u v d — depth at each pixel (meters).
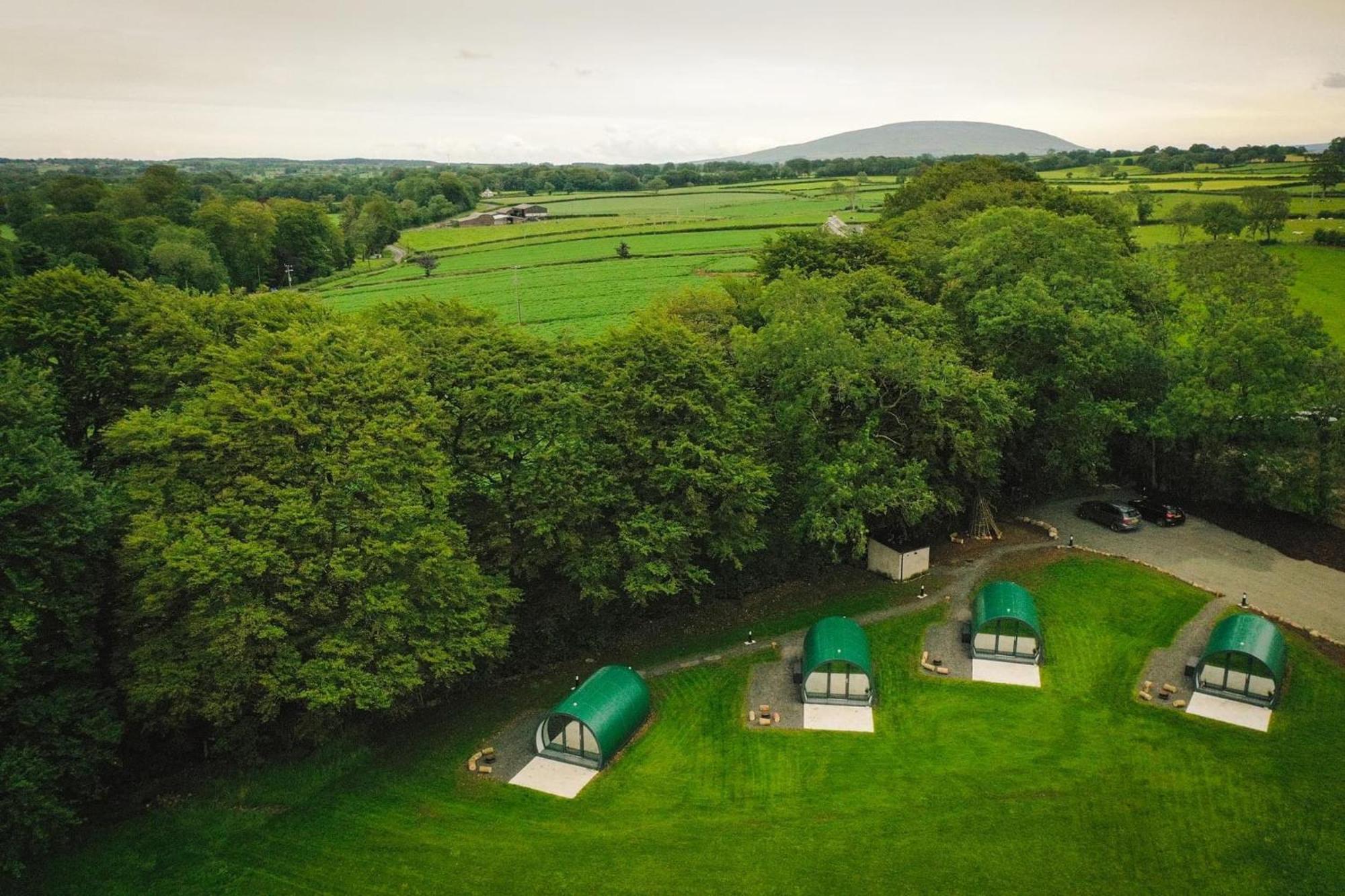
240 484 38.06
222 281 162.88
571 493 44.34
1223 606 49.75
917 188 123.00
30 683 34.12
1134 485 69.75
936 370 52.78
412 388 44.50
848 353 51.56
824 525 48.84
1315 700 40.78
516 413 46.03
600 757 38.31
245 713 39.44
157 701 35.28
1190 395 58.12
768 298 61.97
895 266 75.12
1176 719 40.09
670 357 49.03
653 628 51.47
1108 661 45.16
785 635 49.91
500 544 44.22
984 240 67.12
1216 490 62.38
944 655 46.72
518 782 37.91
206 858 33.88
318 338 43.47
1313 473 56.19
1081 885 30.64
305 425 39.34
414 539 39.12
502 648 44.16
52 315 46.06
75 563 34.41
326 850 34.06
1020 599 46.25
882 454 51.00
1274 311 60.84
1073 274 64.12
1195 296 71.75
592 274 164.88
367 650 37.31
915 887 31.02
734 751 39.50
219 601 35.94
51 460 34.44
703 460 46.59
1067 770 36.81
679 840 33.91
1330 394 55.44
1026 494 66.50
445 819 35.66
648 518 45.62
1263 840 32.25
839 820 34.59
